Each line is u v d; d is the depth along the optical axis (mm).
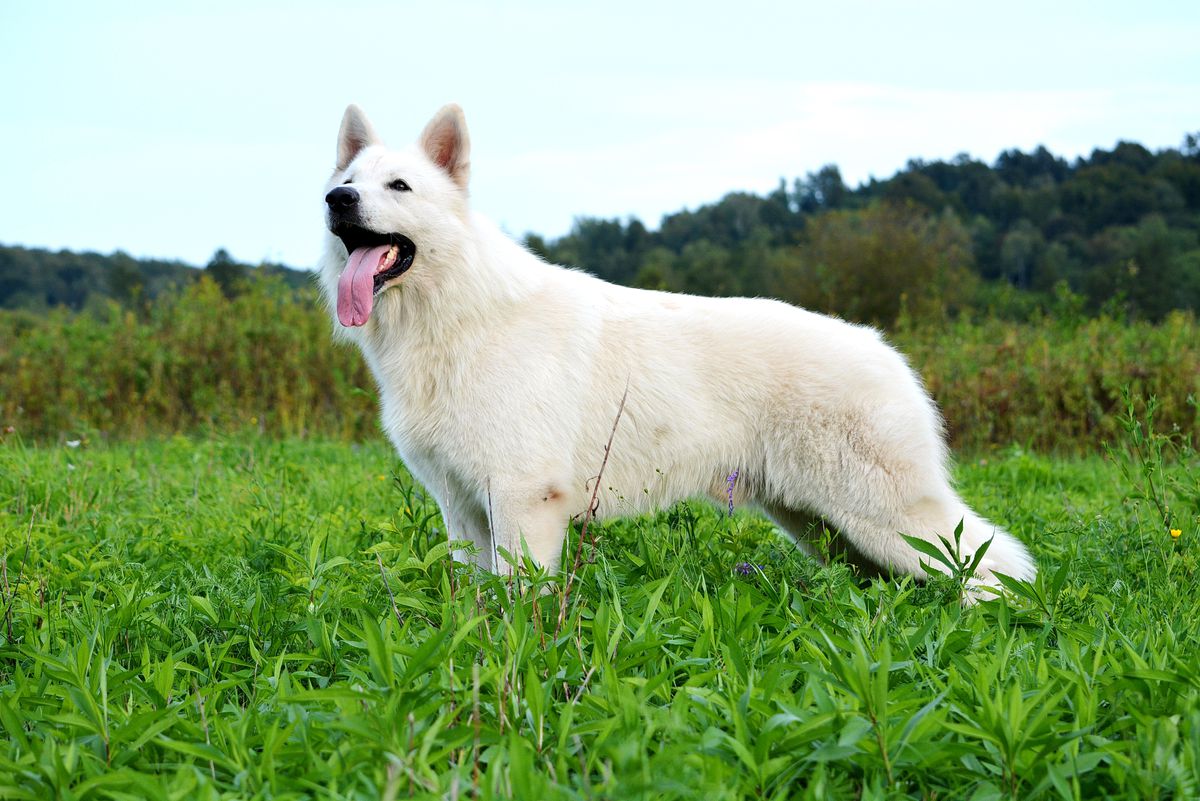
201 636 3734
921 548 3809
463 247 4363
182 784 2352
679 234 65375
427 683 2799
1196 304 33500
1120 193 55906
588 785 2158
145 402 12039
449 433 4312
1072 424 10648
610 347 4469
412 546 4160
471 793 2305
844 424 4406
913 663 2990
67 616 3654
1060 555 4793
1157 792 2262
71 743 2555
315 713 2785
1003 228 58406
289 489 6695
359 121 4801
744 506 4789
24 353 12453
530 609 3504
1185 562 4309
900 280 32750
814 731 2484
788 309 4707
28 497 6168
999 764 2430
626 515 4664
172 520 5551
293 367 12195
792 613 3578
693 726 2701
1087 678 2793
